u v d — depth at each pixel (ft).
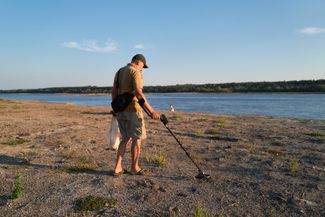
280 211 12.07
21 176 15.08
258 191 14.23
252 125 44.19
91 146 24.21
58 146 24.02
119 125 16.30
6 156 20.25
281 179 16.12
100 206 12.37
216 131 35.58
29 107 79.30
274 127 41.52
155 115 15.47
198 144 26.14
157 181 15.55
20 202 12.76
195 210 12.08
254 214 11.80
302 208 12.30
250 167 18.48
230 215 11.69
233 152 22.77
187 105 136.56
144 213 11.82
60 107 85.81
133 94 15.70
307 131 37.01
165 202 12.87
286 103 147.33
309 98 217.77
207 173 17.12
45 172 16.89
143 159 20.10
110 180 15.53
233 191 14.23
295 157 21.53
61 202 12.75
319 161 20.31
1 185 14.64
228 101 178.91
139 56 16.05
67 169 17.58
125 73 15.58
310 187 14.84
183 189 14.43
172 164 18.93
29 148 23.15
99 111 71.77
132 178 15.99
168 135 31.19
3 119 43.75
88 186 14.65
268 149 24.34
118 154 16.35
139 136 15.94
